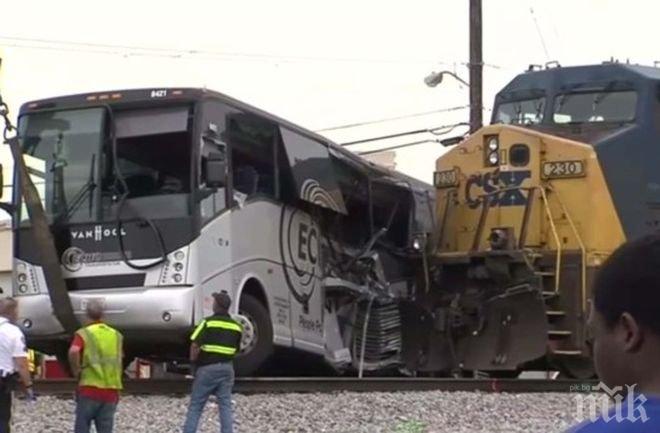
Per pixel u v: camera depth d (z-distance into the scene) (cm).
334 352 4322
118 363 2520
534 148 4294
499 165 4384
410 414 3080
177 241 3516
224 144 3672
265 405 3131
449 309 4384
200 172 3544
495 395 3522
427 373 4506
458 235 4497
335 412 3066
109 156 3634
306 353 4150
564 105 4456
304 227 4166
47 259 3556
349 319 4444
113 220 3584
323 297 4266
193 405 2659
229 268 3653
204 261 3534
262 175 3919
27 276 3675
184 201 3531
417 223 4894
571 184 4194
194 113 3566
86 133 3659
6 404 2527
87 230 3609
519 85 4628
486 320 4256
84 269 3597
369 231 4609
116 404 2523
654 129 4300
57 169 3681
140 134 3612
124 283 3550
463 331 4350
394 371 4606
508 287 4244
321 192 4228
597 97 4394
